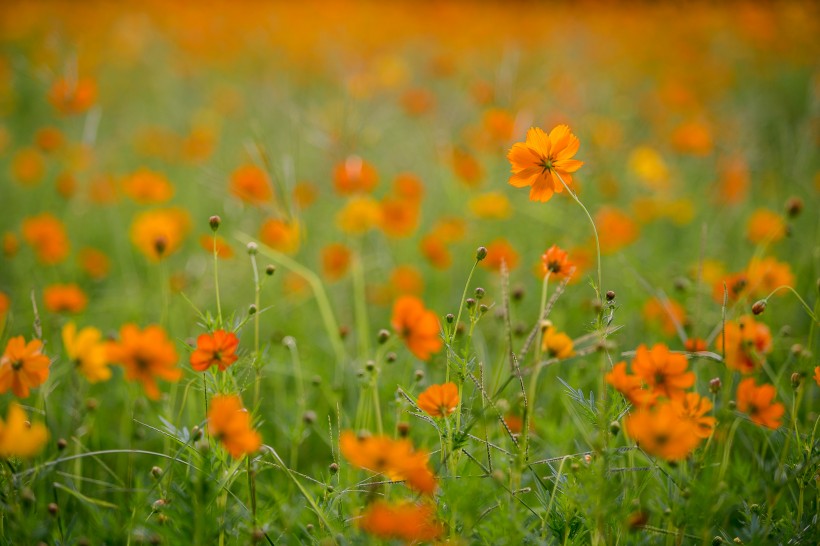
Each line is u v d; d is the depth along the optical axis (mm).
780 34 8273
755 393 2639
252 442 2520
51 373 2875
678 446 2498
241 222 3676
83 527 2713
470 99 5281
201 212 4535
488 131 4137
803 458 2629
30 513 2564
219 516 2584
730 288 3049
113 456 2916
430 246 3453
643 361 2600
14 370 2615
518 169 2631
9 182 4738
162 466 2789
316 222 4328
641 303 3195
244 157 4785
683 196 4699
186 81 6773
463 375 2613
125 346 2650
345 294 3564
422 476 2500
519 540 2545
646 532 2623
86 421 2859
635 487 2639
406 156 5160
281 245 3291
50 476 2748
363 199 3615
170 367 2668
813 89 5293
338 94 5941
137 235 3219
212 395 2723
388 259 3961
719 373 2945
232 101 5871
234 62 7602
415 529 2475
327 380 3055
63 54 4887
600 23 9867
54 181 4613
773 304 3158
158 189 3693
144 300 3359
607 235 3520
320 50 7582
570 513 2598
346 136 3840
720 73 7070
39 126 5801
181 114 6070
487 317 3248
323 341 3238
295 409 2977
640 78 7473
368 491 2617
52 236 3277
